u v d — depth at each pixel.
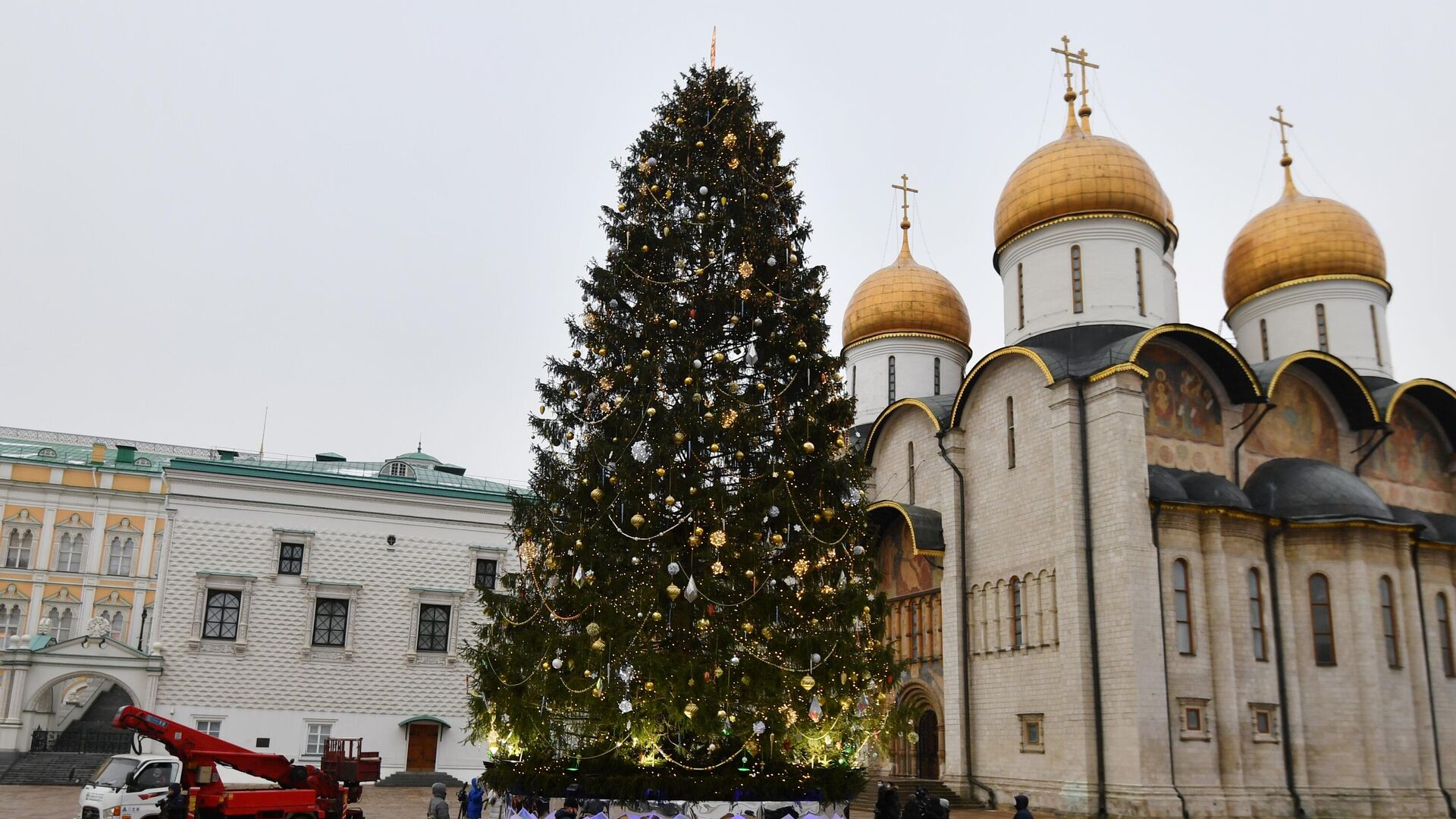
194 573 42.31
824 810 20.12
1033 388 36.59
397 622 44.28
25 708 40.38
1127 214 39.84
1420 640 35.03
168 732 22.83
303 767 23.73
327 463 54.50
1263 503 35.78
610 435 21.19
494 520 46.19
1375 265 43.25
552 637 19.77
